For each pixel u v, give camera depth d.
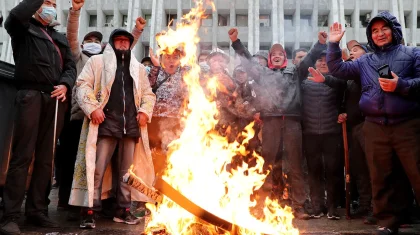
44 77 3.36
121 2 16.45
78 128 4.13
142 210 4.43
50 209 4.52
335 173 4.23
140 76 3.86
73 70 3.68
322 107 4.35
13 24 3.28
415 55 3.28
